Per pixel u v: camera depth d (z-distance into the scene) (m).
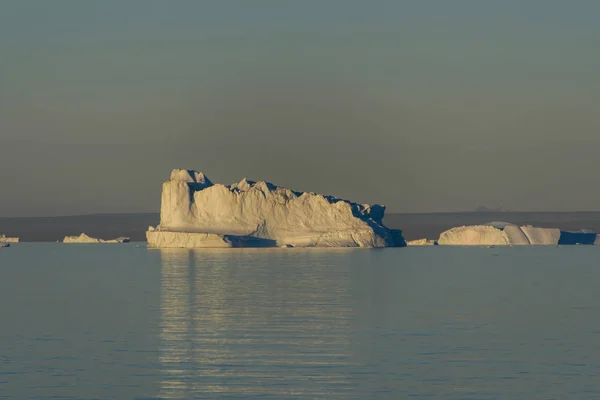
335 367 166.00
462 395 145.38
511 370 163.00
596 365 167.25
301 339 197.50
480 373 160.75
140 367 166.50
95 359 174.12
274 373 161.25
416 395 145.50
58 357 176.25
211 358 174.88
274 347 186.88
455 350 183.00
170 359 174.12
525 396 144.62
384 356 176.38
